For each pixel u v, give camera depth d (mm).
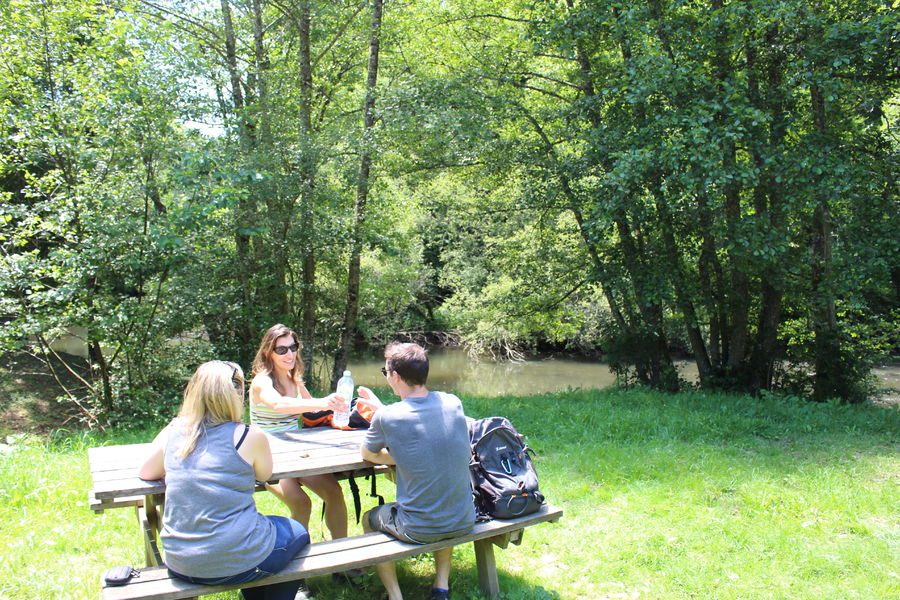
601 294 16438
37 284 8391
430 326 29500
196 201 9164
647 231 11500
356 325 17797
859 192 9688
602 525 4852
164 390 9586
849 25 8742
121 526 4555
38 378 12531
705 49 10039
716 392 11086
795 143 10312
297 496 4035
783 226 9820
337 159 12656
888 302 12922
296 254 12273
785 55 10023
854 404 9914
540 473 6117
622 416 8430
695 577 4031
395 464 3523
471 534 3420
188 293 10062
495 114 12328
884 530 4797
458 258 22281
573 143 12039
